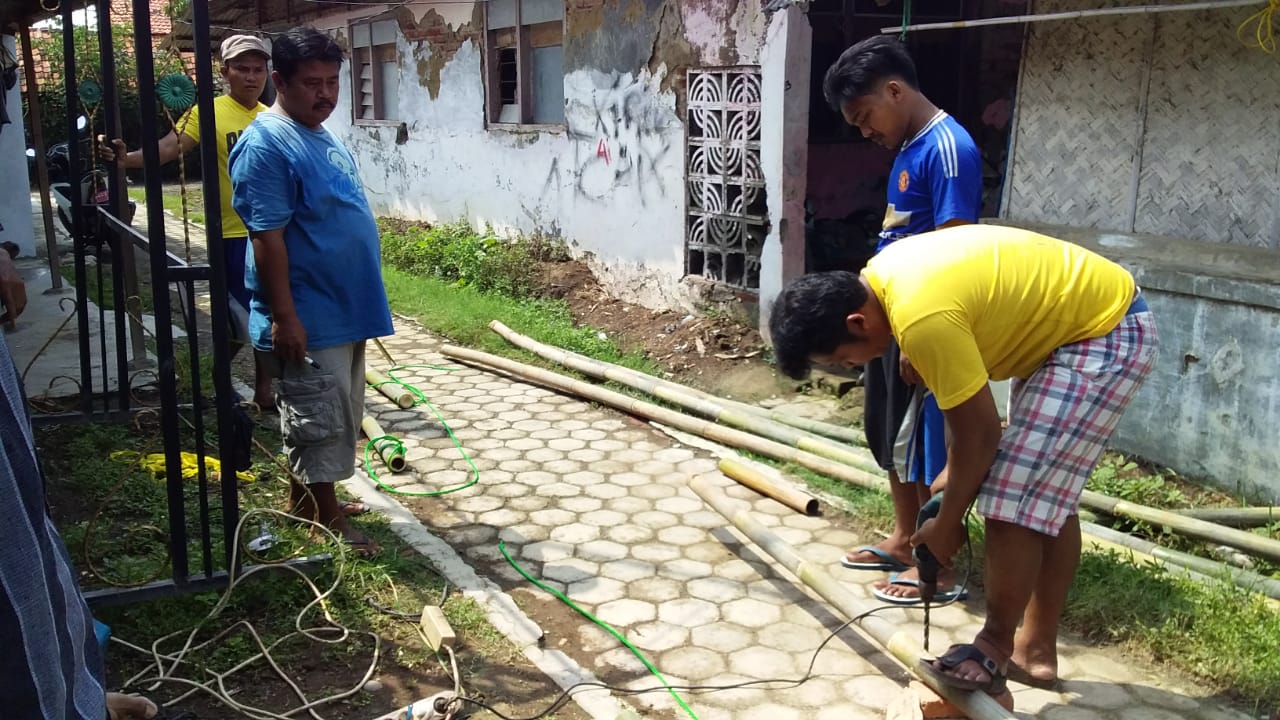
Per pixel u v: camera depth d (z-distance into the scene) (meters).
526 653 3.14
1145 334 2.66
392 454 4.70
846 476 4.43
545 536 4.06
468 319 7.61
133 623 3.20
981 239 2.66
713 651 3.20
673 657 3.17
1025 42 5.63
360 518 4.14
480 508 4.35
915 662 2.85
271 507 4.07
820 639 3.28
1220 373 4.25
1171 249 4.75
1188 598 3.29
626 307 7.67
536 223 9.02
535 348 6.71
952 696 2.75
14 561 1.37
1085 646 3.21
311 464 3.62
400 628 3.26
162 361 3.12
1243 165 4.71
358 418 3.91
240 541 3.34
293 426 3.58
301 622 3.26
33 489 1.41
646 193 7.42
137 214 14.48
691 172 6.96
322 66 3.53
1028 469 2.62
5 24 7.09
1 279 1.87
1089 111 5.34
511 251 8.88
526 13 8.80
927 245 2.63
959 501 2.58
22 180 10.05
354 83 12.07
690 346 6.62
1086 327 2.63
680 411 5.63
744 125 6.37
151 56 2.97
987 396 2.47
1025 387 2.70
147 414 5.04
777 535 4.05
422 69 10.52
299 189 3.50
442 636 3.09
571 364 6.34
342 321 3.62
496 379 6.45
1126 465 4.61
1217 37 4.73
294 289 3.54
